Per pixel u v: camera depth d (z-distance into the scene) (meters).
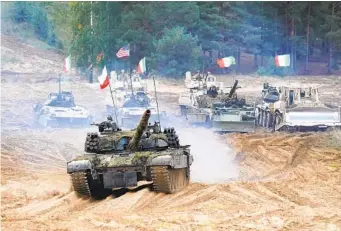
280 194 51.31
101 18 179.00
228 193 50.56
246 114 97.06
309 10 183.62
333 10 182.50
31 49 178.88
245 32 183.50
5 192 52.59
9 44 180.25
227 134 94.62
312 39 186.62
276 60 114.75
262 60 187.38
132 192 51.09
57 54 180.38
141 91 107.19
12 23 188.25
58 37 185.12
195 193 50.72
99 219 41.53
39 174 63.84
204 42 182.25
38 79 160.88
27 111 124.56
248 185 54.50
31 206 47.22
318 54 192.75
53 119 102.06
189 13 180.00
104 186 50.56
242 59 191.38
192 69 172.88
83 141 88.00
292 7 183.50
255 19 186.62
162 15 180.38
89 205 48.06
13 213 44.38
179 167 51.50
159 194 49.69
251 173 65.06
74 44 177.12
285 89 97.75
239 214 42.97
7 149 79.75
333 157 74.00
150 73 171.38
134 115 101.38
